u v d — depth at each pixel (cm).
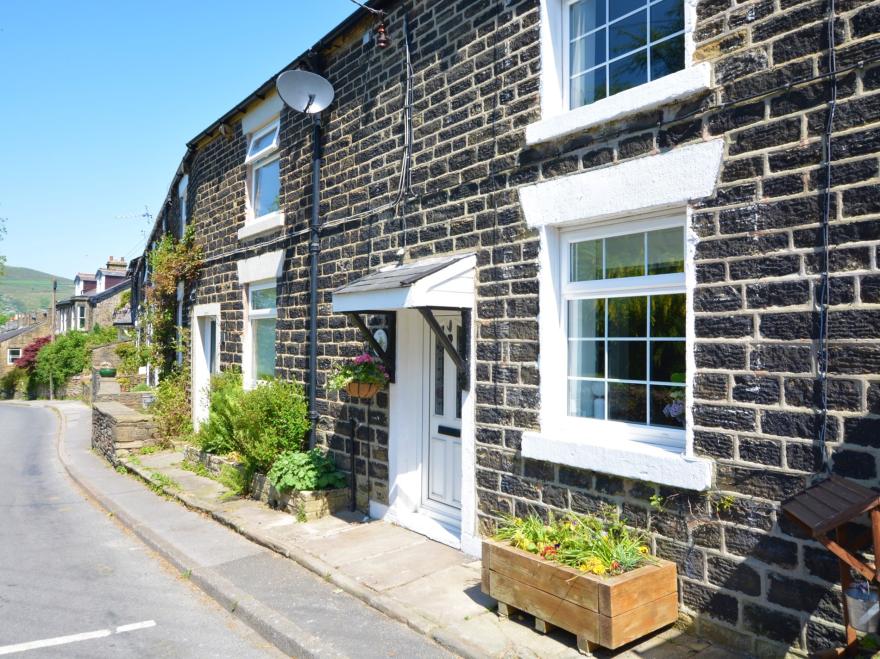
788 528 347
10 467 1255
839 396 330
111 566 600
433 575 505
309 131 797
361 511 688
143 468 1009
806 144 346
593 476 447
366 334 608
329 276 741
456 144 566
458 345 600
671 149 407
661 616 378
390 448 647
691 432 389
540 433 482
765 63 365
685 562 393
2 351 4444
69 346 3666
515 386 505
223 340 1036
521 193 502
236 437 811
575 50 500
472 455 541
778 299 354
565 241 487
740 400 368
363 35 698
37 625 469
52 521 781
